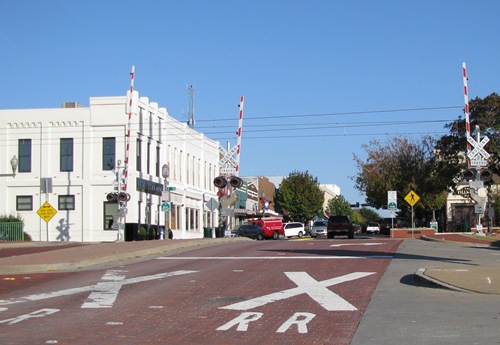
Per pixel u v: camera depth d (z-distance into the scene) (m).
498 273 16.69
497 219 69.06
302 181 98.56
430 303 13.05
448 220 72.62
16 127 46.19
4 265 19.97
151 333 10.46
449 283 15.14
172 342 9.78
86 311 12.56
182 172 56.03
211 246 30.42
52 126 45.84
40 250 30.97
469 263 20.31
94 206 44.97
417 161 63.69
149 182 47.34
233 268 19.75
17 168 46.03
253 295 14.45
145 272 19.23
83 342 9.78
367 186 68.50
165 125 51.62
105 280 17.31
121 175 41.34
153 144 49.12
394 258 22.30
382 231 70.12
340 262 20.94
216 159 68.31
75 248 27.42
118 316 12.02
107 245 28.98
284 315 11.98
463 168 56.22
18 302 13.69
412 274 17.86
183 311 12.53
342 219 48.34
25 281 17.31
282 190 98.62
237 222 73.19
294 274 18.00
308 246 29.14
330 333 10.31
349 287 15.52
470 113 53.81
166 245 28.14
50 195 45.50
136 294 14.77
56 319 11.71
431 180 60.66
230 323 11.25
